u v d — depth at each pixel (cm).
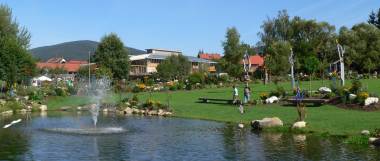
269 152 2075
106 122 3562
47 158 1984
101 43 12200
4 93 6400
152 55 15212
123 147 2269
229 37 9569
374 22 14962
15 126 3231
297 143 2305
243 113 3847
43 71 13050
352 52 10306
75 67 16662
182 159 1952
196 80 8425
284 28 12206
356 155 1958
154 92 7412
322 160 1873
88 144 2367
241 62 9506
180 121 3600
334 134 2531
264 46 12400
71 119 3853
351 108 3650
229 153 2072
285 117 3378
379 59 10338
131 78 13750
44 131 2906
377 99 3631
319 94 4575
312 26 11981
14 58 6906
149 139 2548
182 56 12825
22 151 2155
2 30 8850
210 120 3628
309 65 8725
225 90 7144
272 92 4775
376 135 2317
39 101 5703
